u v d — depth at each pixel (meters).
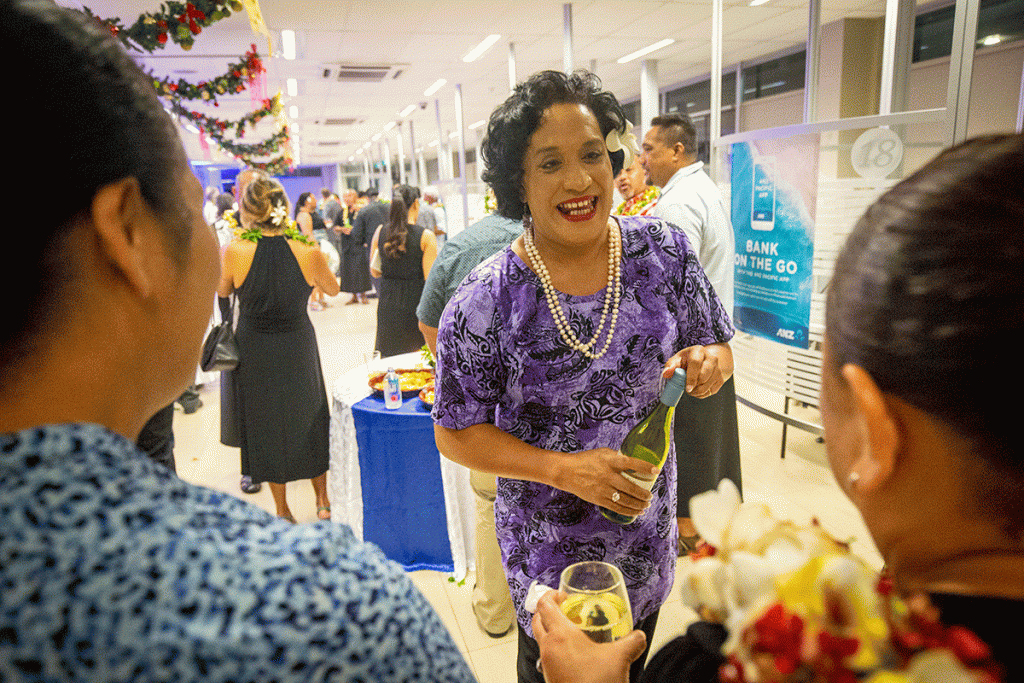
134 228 0.38
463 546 2.60
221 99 10.23
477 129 15.99
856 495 0.37
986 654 0.30
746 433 3.84
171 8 3.58
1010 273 0.29
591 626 0.77
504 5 5.86
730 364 1.26
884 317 0.32
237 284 2.76
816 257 3.06
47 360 0.36
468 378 1.16
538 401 1.18
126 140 0.36
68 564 0.32
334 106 11.75
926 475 0.33
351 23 6.27
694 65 9.45
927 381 0.31
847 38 7.43
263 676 0.33
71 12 0.37
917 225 0.32
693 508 0.42
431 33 6.78
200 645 0.32
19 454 0.34
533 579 1.21
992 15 6.24
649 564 1.22
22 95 0.33
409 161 25.17
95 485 0.34
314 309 8.73
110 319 0.38
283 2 5.50
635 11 6.26
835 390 0.38
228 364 2.77
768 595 0.35
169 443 1.93
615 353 1.16
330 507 3.10
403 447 2.48
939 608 0.33
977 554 0.33
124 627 0.31
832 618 0.33
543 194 1.08
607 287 1.15
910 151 3.59
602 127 1.12
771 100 9.12
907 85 4.30
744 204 3.41
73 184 0.34
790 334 3.25
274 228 2.79
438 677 0.39
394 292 4.26
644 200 2.93
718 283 2.73
